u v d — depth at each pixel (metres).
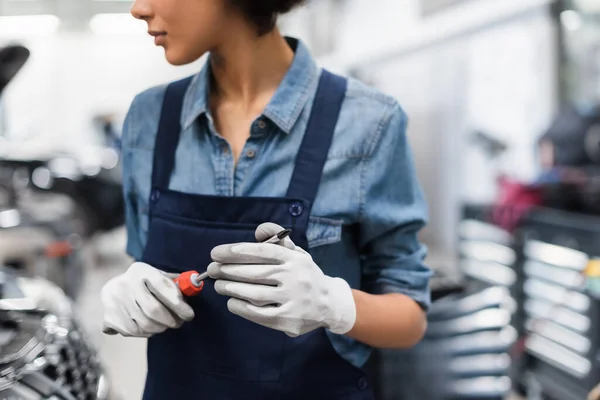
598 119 2.84
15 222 2.71
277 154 0.88
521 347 2.55
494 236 2.83
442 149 5.59
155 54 9.12
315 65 0.93
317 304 0.74
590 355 2.13
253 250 0.72
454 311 1.76
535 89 4.22
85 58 9.00
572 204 2.57
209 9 0.83
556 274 2.37
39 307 1.03
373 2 6.50
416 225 0.94
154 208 0.93
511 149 4.54
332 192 0.87
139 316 0.79
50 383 0.80
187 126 0.92
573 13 3.80
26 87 8.75
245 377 0.85
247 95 0.92
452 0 4.97
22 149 5.02
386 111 0.90
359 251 0.95
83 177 4.90
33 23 8.70
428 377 1.68
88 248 5.02
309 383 0.86
